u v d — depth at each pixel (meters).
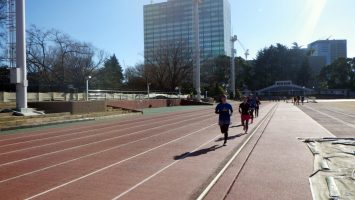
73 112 32.56
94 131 21.12
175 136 17.66
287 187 7.59
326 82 148.38
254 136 16.80
